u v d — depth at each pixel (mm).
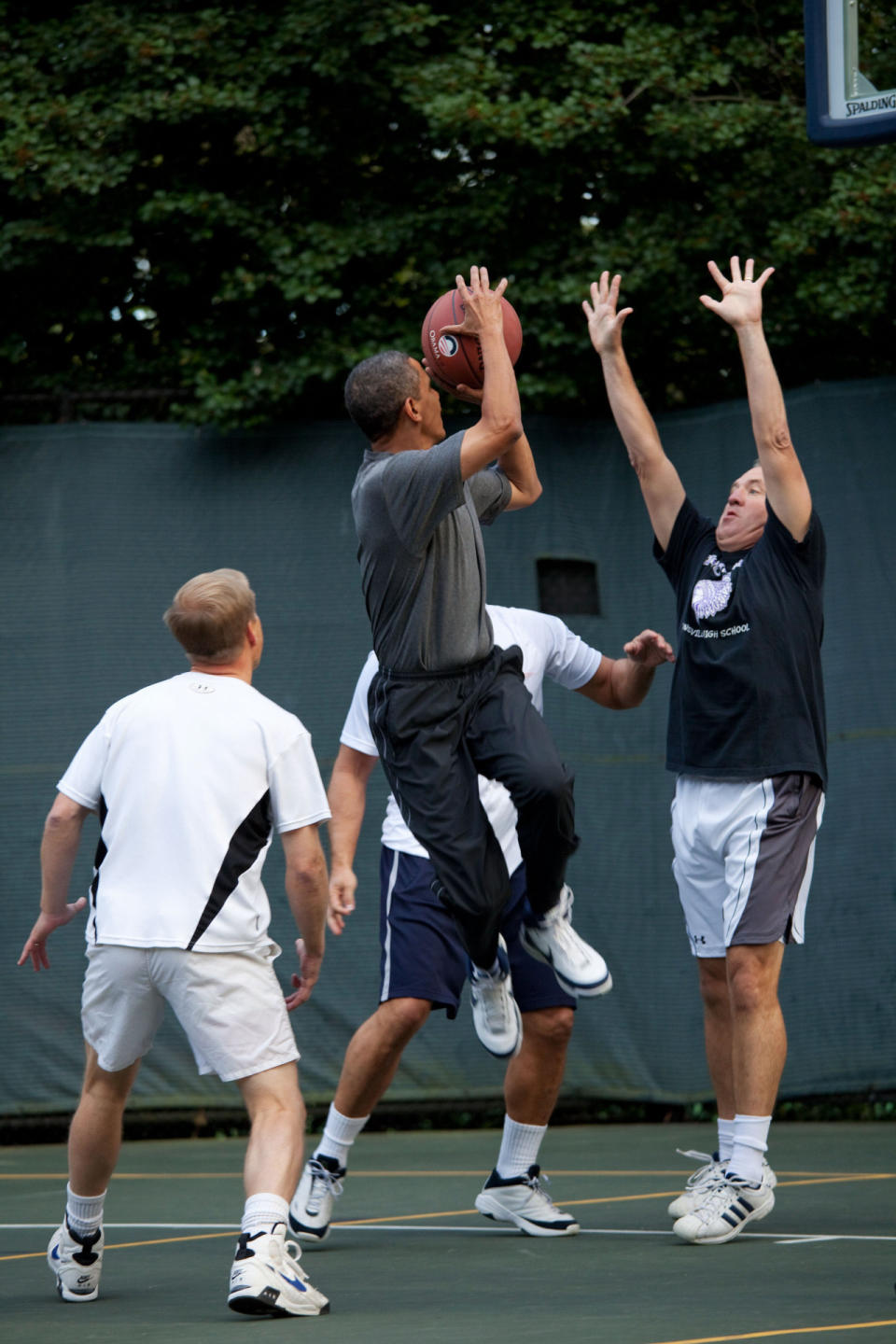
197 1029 10617
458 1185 19109
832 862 24766
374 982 25266
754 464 25625
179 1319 10484
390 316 29844
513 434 11094
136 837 10742
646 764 25469
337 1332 9766
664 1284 11492
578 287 28469
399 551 11297
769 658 14047
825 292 28219
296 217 30391
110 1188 19484
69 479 26344
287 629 26031
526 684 15227
